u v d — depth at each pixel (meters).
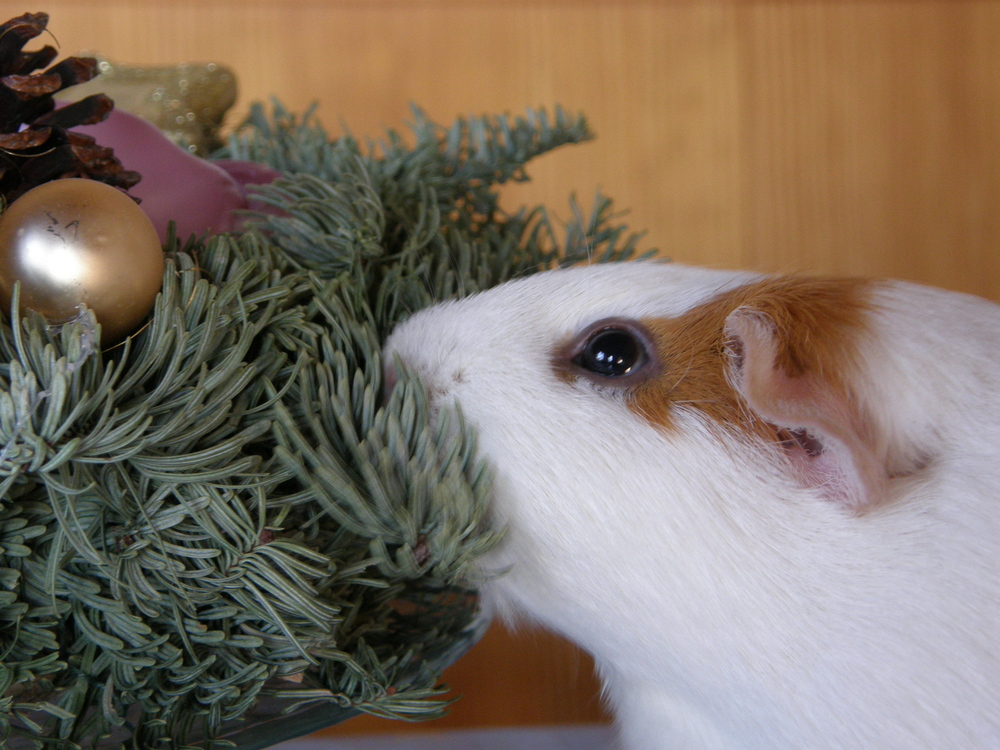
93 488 0.20
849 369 0.24
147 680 0.21
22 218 0.20
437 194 0.28
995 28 0.40
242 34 0.38
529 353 0.25
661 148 0.40
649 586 0.24
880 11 0.40
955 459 0.24
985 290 0.41
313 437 0.22
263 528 0.21
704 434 0.24
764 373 0.23
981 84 0.40
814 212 0.40
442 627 0.25
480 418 0.24
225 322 0.21
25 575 0.20
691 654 0.24
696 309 0.25
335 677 0.23
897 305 0.25
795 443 0.24
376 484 0.21
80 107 0.23
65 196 0.20
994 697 0.23
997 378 0.24
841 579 0.24
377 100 0.39
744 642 0.24
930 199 0.41
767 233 0.40
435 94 0.39
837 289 0.25
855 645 0.24
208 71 0.34
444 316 0.25
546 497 0.24
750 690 0.24
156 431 0.20
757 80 0.40
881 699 0.24
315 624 0.21
